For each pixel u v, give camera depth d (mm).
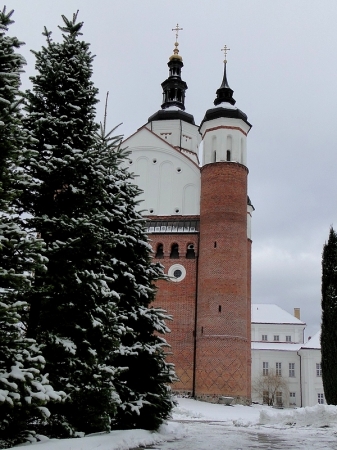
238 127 45156
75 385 12055
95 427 13023
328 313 28266
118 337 13609
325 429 22609
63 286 11922
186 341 41594
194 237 44000
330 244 29328
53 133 13281
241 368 39688
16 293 9922
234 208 42812
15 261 10195
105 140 16422
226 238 42000
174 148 47125
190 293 42719
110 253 16906
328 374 27625
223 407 36656
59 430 12281
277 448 14867
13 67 10727
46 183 12961
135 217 17797
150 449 13422
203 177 44438
